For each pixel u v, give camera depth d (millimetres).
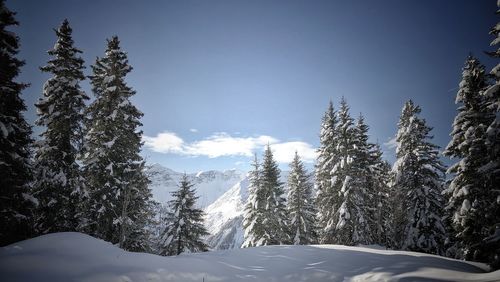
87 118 18812
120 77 20125
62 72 18500
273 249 17609
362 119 28625
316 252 16375
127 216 19172
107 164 18391
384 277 11312
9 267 9695
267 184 29781
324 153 28703
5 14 13484
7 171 12984
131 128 19578
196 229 27281
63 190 17078
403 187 23734
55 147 17125
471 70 16797
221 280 11477
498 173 13047
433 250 21281
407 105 25047
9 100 13969
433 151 23297
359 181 25094
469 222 15203
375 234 26016
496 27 12812
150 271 10797
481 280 9805
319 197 29641
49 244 11648
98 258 11188
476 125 15852
